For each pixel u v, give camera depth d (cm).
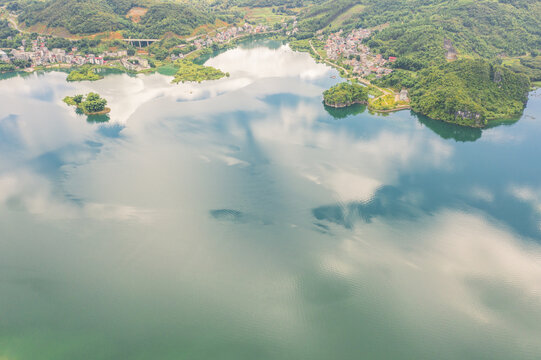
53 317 8631
